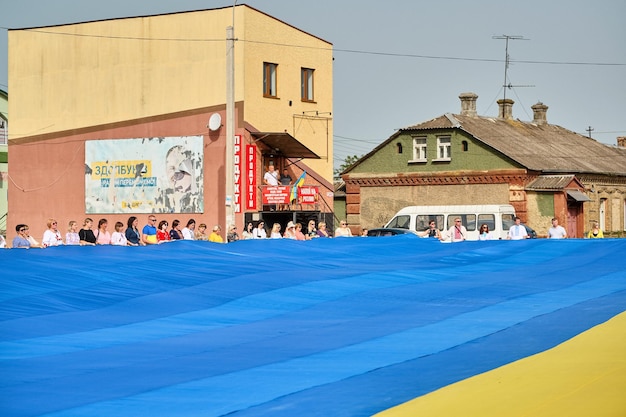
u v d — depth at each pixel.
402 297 15.29
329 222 44.72
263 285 15.84
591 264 18.88
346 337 11.88
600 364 9.26
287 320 13.40
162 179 44.44
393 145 55.25
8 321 12.54
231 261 18.05
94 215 46.16
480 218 37.47
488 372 9.34
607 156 60.62
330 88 47.12
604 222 56.25
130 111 45.25
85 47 46.41
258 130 43.03
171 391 8.93
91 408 8.31
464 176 52.94
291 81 44.97
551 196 50.66
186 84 43.81
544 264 19.27
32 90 47.75
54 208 47.22
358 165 56.56
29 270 15.31
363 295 15.45
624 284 16.38
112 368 10.02
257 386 9.10
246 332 12.40
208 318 13.46
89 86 46.31
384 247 21.59
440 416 7.62
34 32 47.66
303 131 45.53
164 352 10.98
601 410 7.34
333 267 18.53
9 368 10.00
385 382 9.14
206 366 10.11
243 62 42.34
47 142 47.38
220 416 8.01
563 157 55.88
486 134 54.00
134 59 45.16
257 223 41.81
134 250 18.00
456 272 18.17
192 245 19.47
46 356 10.74
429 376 9.34
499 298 15.12
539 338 11.27
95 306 13.81
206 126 43.31
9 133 48.25
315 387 9.02
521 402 7.86
